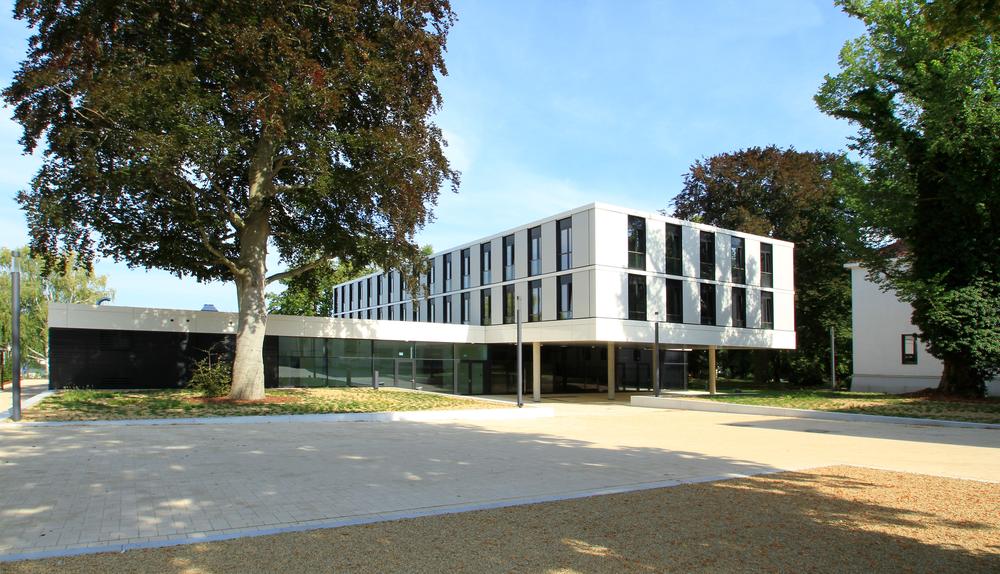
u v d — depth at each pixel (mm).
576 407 27969
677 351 43812
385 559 5195
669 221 32031
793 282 39281
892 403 22953
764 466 10578
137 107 15781
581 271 29719
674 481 8969
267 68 17031
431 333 34156
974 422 17859
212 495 7816
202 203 20141
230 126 18391
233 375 22062
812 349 42719
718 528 6258
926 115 23203
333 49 19062
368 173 19500
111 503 7316
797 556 5359
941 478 9211
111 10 16906
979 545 5703
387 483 8719
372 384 32594
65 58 17188
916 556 5363
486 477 9273
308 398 23469
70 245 18922
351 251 22531
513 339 33531
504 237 35344
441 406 22938
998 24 7844
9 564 5012
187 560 5137
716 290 33812
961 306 23016
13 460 10391
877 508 7176
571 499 7648
